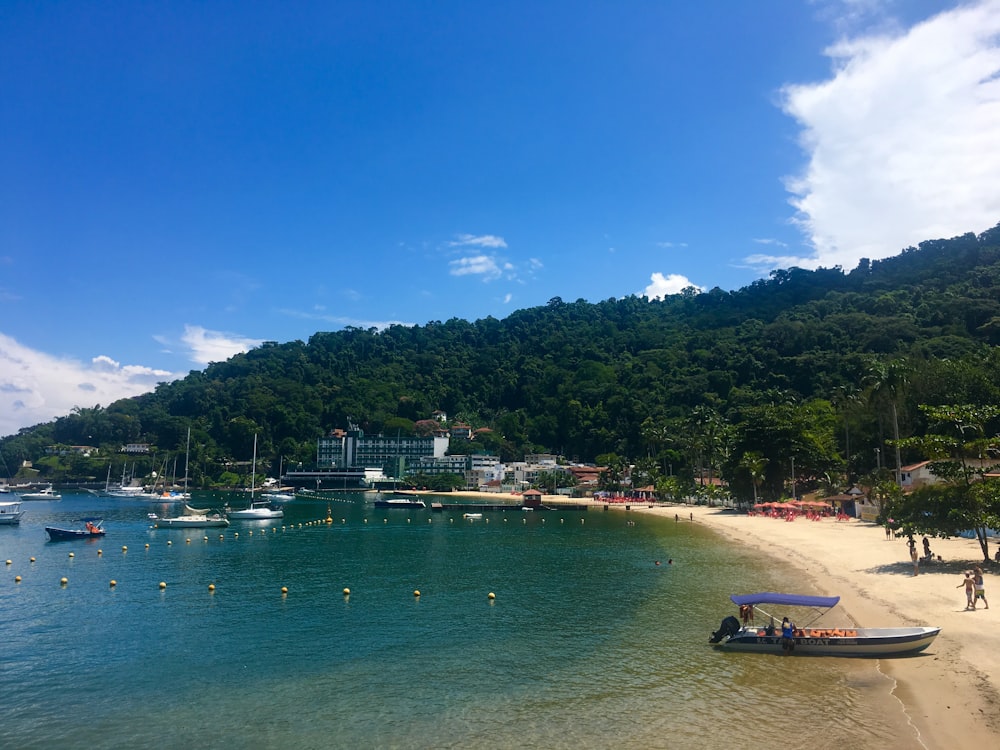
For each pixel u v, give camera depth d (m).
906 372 107.44
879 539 77.62
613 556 79.12
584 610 50.31
